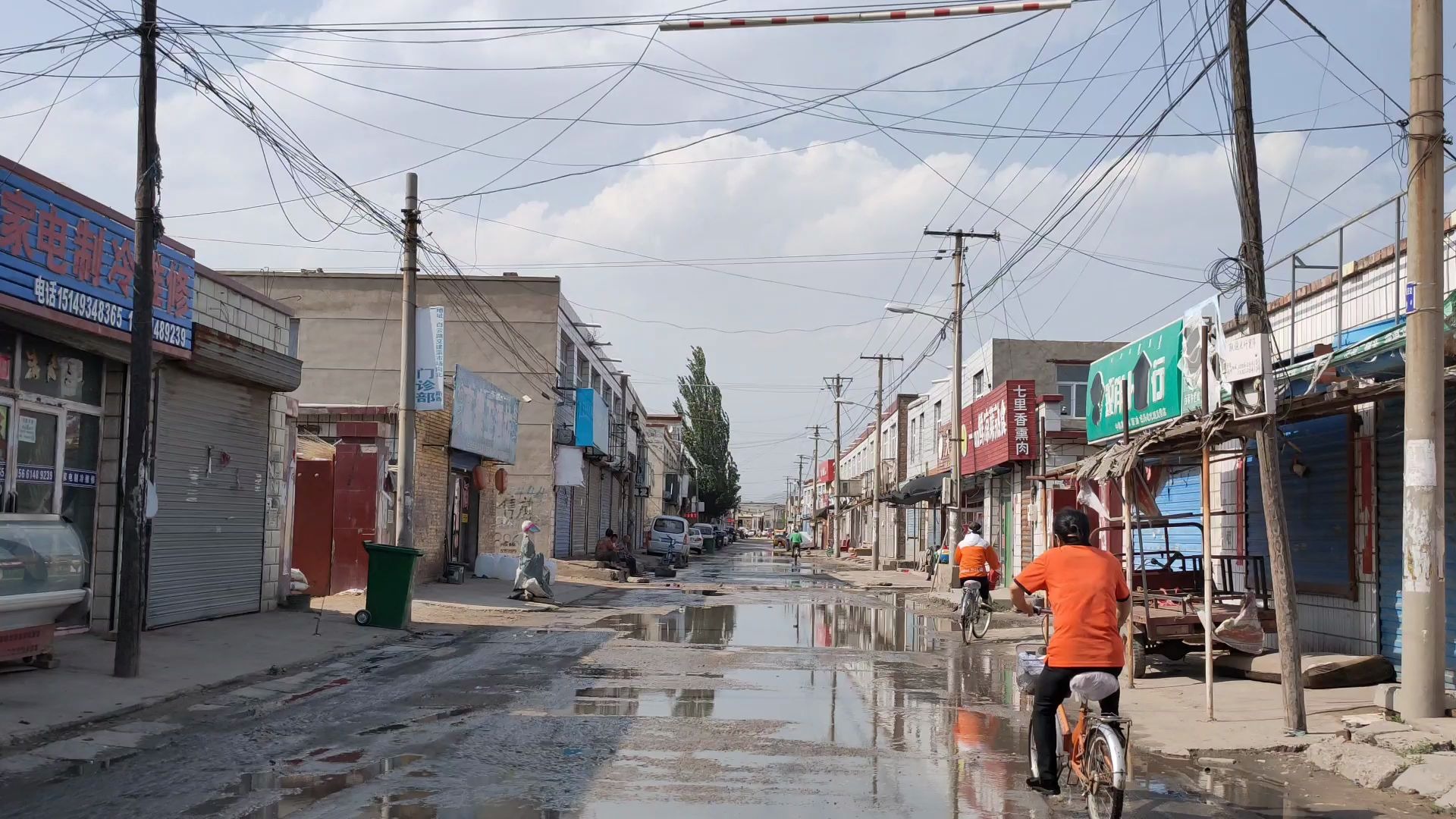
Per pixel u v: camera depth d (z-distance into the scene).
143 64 11.07
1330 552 13.94
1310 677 12.18
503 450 32.50
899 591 33.22
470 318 37.53
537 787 7.27
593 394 41.97
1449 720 9.40
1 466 11.88
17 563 10.34
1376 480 12.91
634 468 64.00
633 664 13.81
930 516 47.41
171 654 12.73
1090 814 6.63
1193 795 7.67
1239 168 10.19
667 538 52.59
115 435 13.84
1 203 10.78
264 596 17.81
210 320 15.51
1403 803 7.46
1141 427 16.89
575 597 26.03
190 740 8.70
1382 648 12.74
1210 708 10.48
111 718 9.47
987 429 32.88
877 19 10.44
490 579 29.36
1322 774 8.42
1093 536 16.84
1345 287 15.17
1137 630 13.68
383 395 36.25
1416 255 9.72
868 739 9.30
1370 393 10.48
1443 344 9.73
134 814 6.48
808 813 6.79
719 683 12.35
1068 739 7.22
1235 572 16.14
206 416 15.81
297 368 17.80
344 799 6.86
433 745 8.58
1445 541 10.98
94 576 13.68
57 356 12.89
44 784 7.20
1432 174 9.66
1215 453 16.36
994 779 7.85
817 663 14.65
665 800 7.02
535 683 12.00
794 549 53.84
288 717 9.79
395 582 17.03
